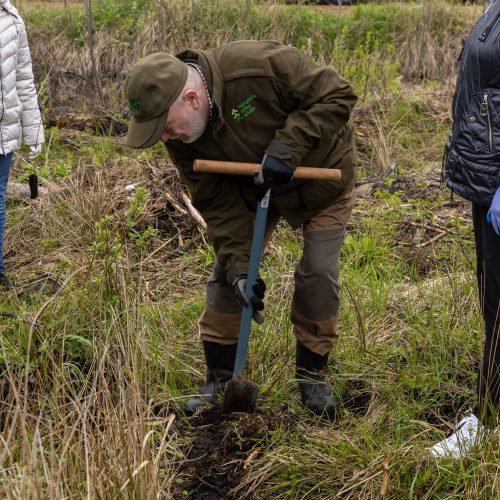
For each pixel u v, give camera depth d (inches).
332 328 140.6
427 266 200.2
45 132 278.8
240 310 143.3
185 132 121.6
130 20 363.3
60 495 102.3
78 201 215.8
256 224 127.3
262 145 125.8
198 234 213.5
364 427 132.7
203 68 120.6
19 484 102.8
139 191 194.5
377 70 346.0
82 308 164.1
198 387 150.9
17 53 178.7
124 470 109.9
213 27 380.8
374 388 145.9
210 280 143.9
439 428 138.2
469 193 115.3
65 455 111.9
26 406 119.2
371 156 275.1
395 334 161.3
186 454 133.0
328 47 393.4
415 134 293.1
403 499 120.2
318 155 130.3
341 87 123.2
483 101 110.7
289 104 123.6
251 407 135.8
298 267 139.5
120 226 204.1
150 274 192.7
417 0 431.8
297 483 125.1
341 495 123.0
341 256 200.5
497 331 121.5
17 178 241.3
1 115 177.0
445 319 164.2
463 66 114.5
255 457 130.9
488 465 120.5
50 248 205.8
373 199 237.1
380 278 187.6
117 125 300.8
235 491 126.0
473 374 147.7
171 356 154.6
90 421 128.8
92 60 338.0
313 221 136.4
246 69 121.3
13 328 156.9
